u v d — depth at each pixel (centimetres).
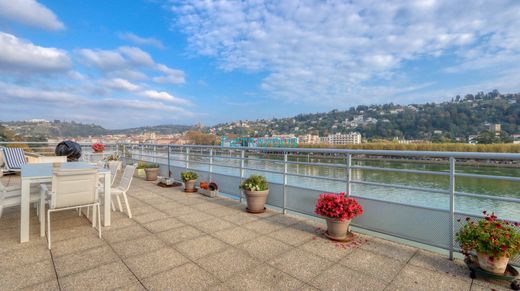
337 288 198
